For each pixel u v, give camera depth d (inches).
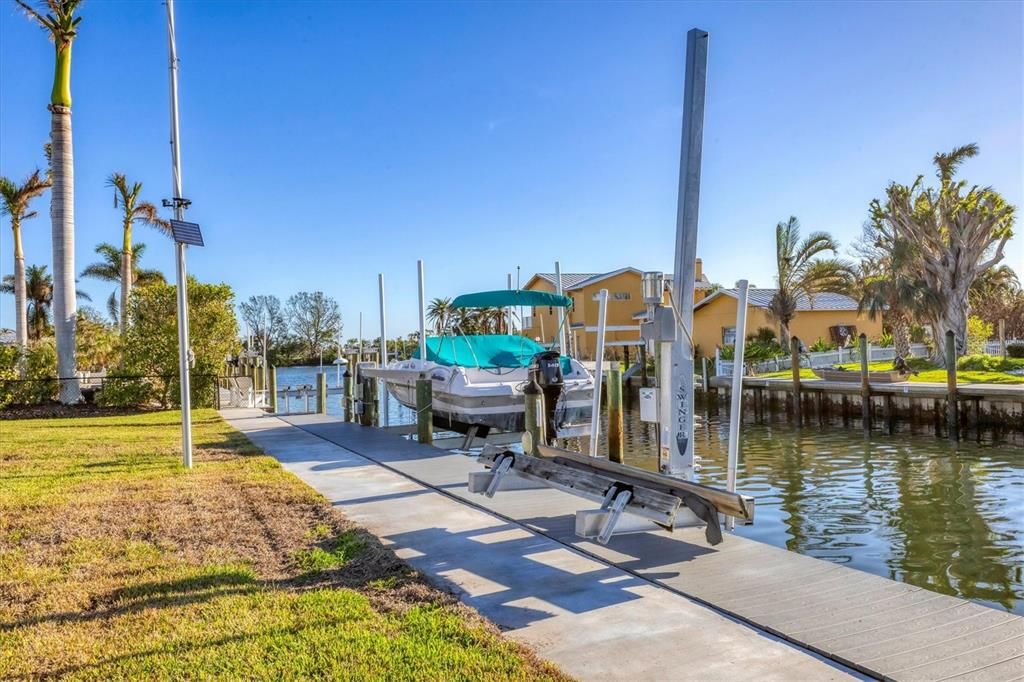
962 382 827.4
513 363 595.8
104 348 1200.2
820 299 1596.9
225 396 1027.9
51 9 852.0
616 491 227.0
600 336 320.8
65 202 882.1
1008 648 146.9
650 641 155.4
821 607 173.3
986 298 1526.8
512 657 144.6
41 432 609.0
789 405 935.7
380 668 140.1
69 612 174.9
